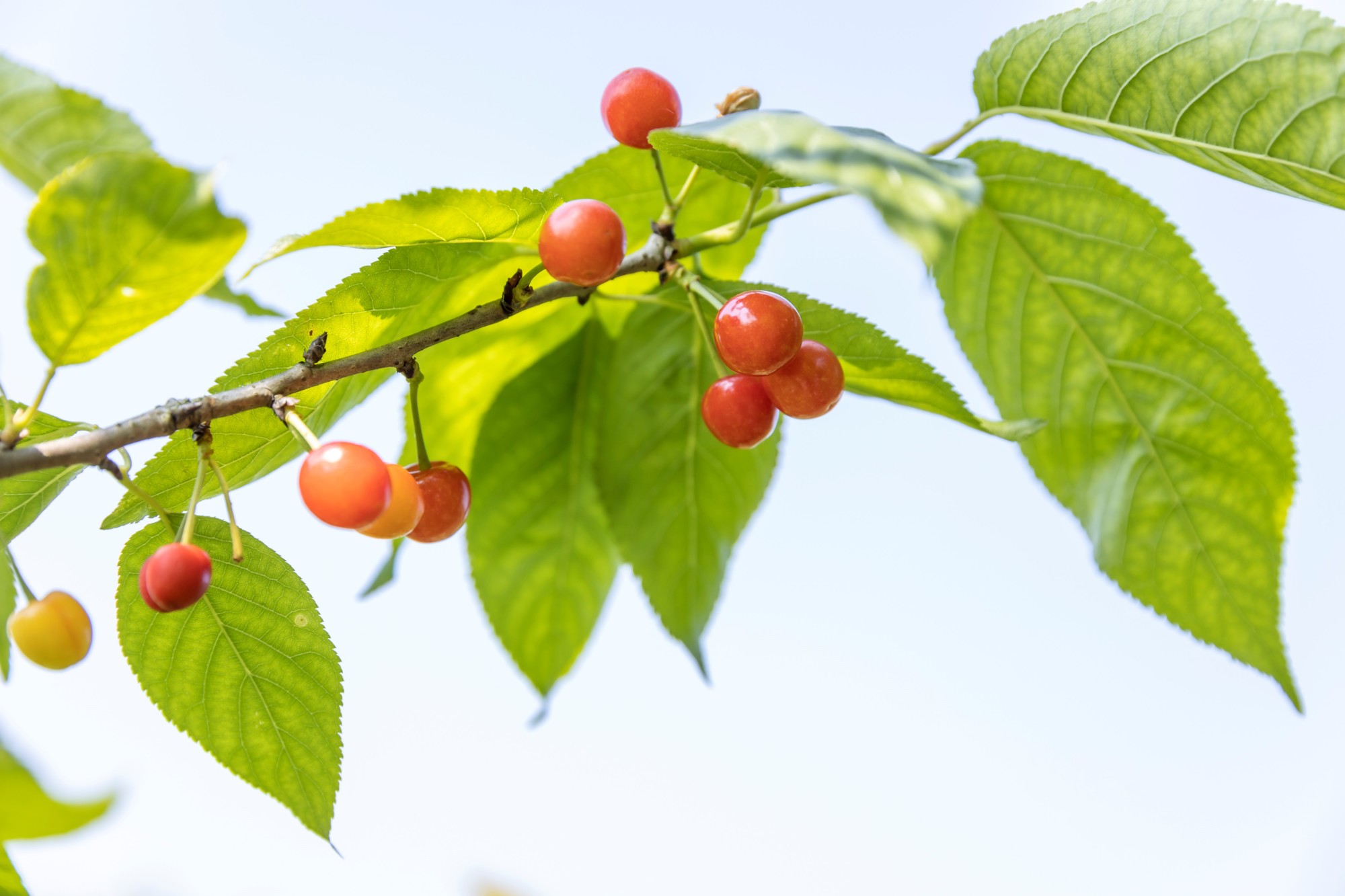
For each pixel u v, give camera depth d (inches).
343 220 28.3
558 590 33.3
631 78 29.3
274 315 29.2
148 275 27.1
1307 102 29.3
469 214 28.7
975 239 31.5
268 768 29.4
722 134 27.3
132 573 29.2
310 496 27.8
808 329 30.0
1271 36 29.3
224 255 27.0
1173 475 31.8
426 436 32.6
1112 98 30.1
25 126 27.9
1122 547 32.0
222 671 29.3
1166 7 29.6
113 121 28.0
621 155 31.1
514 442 32.8
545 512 33.1
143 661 29.2
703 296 29.5
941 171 27.0
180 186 26.7
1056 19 30.0
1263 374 31.2
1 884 27.2
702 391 32.5
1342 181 29.5
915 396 30.1
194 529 29.2
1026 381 32.0
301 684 29.4
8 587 28.2
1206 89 29.7
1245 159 29.9
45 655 27.6
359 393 30.1
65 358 27.5
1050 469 32.2
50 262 26.9
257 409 28.8
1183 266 31.0
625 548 32.6
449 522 29.2
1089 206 31.0
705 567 32.7
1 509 28.7
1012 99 30.6
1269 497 31.5
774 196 31.4
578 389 32.8
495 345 31.9
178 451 28.7
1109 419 31.9
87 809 25.0
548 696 33.3
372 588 31.7
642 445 32.6
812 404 28.9
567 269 28.3
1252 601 31.7
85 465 27.9
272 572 29.3
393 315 29.5
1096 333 31.6
